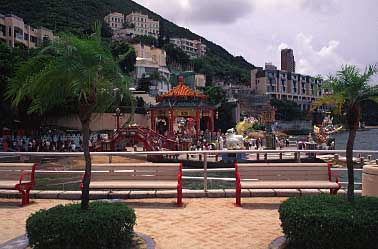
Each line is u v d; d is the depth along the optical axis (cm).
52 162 2405
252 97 11069
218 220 688
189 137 3753
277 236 594
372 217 452
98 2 13912
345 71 526
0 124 3591
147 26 14225
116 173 825
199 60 13412
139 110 5853
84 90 498
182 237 591
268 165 813
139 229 632
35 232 471
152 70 8969
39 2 11031
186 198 873
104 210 507
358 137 8669
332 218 450
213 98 7775
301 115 11456
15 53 3747
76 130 4928
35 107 539
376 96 515
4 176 876
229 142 3203
